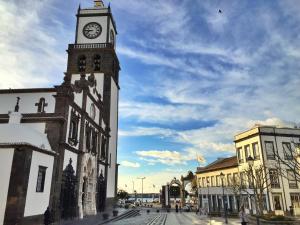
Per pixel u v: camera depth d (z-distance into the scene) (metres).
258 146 42.47
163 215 46.94
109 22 58.03
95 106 43.53
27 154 21.69
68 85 30.03
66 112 29.09
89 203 39.59
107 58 55.44
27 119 28.27
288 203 39.06
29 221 21.78
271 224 22.36
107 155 50.91
